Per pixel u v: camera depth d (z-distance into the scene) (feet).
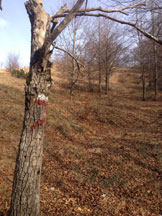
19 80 70.18
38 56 9.43
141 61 62.69
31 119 9.68
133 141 28.14
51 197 15.55
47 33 10.23
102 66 73.10
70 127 35.35
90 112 45.91
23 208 9.64
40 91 9.72
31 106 9.66
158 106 55.52
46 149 25.17
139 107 53.47
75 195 16.20
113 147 26.00
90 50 66.74
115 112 46.19
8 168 18.78
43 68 9.55
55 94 59.52
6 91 47.32
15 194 9.70
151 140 27.91
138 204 14.97
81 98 60.23
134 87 93.45
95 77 84.23
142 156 23.04
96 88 82.74
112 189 17.10
